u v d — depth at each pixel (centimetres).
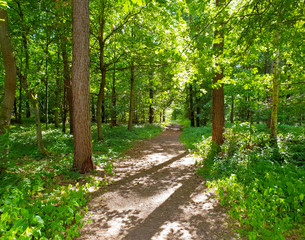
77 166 656
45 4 816
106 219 393
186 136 1644
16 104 2148
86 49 638
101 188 554
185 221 381
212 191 511
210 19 462
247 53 579
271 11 394
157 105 2136
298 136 838
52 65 952
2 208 279
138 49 1053
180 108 3547
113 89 1811
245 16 437
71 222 369
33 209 333
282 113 997
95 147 1034
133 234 340
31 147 942
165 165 817
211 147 848
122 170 734
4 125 596
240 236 317
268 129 1204
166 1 589
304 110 835
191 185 572
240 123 838
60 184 549
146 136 1636
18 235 274
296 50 479
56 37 888
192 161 854
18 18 778
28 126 1830
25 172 589
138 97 2053
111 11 979
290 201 359
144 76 1481
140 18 991
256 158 623
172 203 466
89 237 329
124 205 458
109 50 1307
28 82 822
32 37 891
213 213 402
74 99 643
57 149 943
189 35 494
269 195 369
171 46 605
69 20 916
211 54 541
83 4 621
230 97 1609
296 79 821
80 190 438
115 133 1518
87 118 659
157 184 596
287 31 419
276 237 277
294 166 545
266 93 970
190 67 621
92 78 1533
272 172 473
